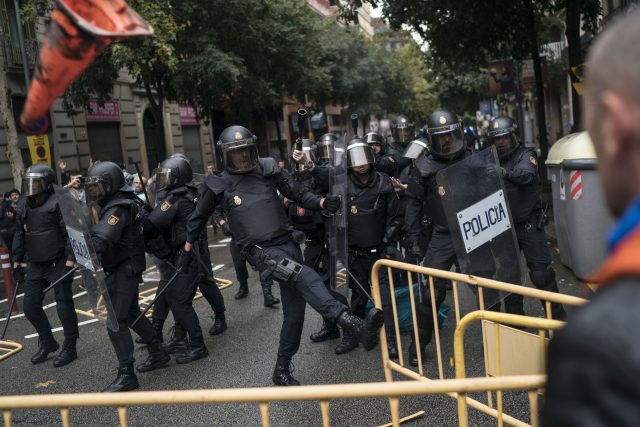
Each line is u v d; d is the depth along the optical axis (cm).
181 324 598
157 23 1418
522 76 2238
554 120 3747
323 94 3039
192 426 432
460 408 234
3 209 1205
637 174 74
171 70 1579
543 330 288
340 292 518
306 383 495
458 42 1509
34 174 606
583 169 646
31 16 1387
